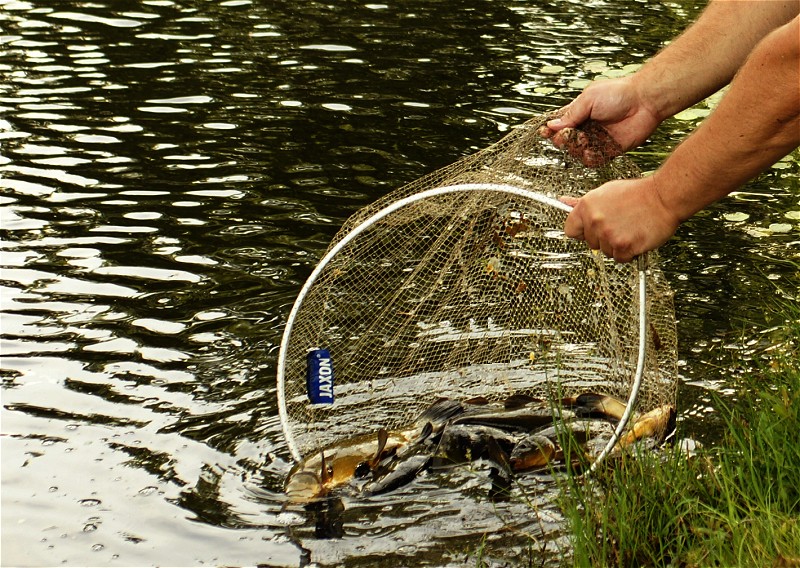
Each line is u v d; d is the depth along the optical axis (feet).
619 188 8.43
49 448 9.16
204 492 8.96
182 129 12.65
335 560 8.62
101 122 12.76
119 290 10.41
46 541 8.66
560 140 9.25
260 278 10.56
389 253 10.53
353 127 12.71
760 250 10.97
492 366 9.80
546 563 8.57
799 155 12.48
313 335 9.55
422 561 8.61
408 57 15.06
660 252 10.96
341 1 18.11
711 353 9.90
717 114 8.13
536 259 10.00
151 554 8.62
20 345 9.86
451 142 12.39
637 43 15.79
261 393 9.57
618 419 9.27
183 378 9.66
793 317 10.09
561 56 15.08
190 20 16.84
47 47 15.20
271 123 12.79
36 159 12.06
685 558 8.37
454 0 18.34
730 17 9.10
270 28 16.47
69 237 10.98
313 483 8.96
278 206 11.42
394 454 9.17
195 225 11.17
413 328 10.00
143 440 9.24
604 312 9.81
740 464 8.65
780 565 8.04
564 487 8.98
